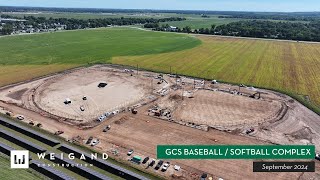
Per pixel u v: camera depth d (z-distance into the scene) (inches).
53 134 2933.1
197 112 3580.2
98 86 4520.2
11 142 2640.3
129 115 3430.1
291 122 3344.0
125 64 6023.6
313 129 3201.3
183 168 2405.3
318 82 4874.5
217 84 4726.9
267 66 5910.4
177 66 5900.6
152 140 2856.8
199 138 2913.4
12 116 3358.8
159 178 2260.1
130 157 2554.1
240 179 2274.9
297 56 6884.8
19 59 6358.3
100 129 3073.3
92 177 2146.9
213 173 2345.0
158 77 5039.4
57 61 6240.2
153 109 3629.4
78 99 3964.1
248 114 3545.8
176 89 4436.5
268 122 3331.7
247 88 4534.9
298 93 4347.9
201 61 6358.3
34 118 3329.2
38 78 4894.2
